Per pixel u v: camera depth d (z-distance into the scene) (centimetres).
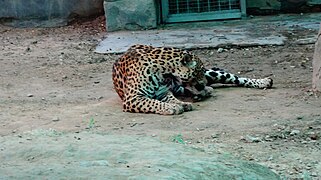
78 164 591
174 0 1798
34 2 1922
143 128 878
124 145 675
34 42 1692
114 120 928
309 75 1191
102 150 646
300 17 1777
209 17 1795
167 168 582
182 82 1001
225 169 607
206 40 1543
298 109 949
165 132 850
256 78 1196
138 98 971
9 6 1925
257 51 1434
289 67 1270
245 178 600
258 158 733
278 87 1108
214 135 830
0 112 1012
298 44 1463
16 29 1895
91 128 884
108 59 1448
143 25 1756
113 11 1762
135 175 551
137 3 1747
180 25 1777
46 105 1056
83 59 1459
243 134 833
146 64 987
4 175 557
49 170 567
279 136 821
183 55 995
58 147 664
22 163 616
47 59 1473
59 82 1245
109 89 1164
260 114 930
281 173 681
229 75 1105
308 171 690
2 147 677
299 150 765
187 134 838
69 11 1920
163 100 1000
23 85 1227
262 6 1830
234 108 971
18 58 1499
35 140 707
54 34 1808
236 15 1794
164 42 1556
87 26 1870
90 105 1040
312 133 829
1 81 1262
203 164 607
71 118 952
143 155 630
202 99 1034
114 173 556
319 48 1048
